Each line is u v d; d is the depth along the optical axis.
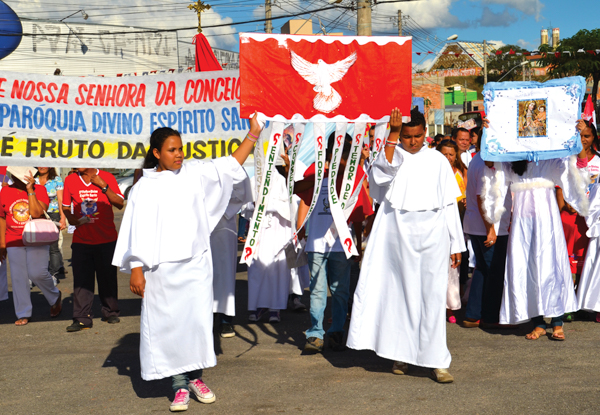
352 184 4.89
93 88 5.98
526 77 53.88
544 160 5.50
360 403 3.92
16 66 32.06
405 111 4.77
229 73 6.05
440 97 45.28
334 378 4.46
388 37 4.75
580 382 4.18
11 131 5.84
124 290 8.35
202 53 8.71
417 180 4.41
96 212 6.23
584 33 35.81
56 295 6.82
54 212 9.02
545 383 4.18
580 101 5.37
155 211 3.87
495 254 5.71
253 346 5.43
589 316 6.09
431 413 3.71
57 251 8.89
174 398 4.03
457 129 7.88
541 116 5.43
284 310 6.96
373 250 4.59
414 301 4.37
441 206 4.38
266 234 6.23
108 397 4.20
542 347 5.12
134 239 3.83
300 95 4.67
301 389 4.23
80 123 5.97
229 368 4.77
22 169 6.38
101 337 5.86
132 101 6.04
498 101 5.47
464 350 5.09
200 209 4.00
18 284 6.50
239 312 6.87
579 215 6.06
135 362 5.02
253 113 4.57
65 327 6.32
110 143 6.03
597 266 5.81
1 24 31.11
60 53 33.41
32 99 5.88
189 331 3.88
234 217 5.77
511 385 4.17
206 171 4.11
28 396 4.24
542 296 5.25
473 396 3.98
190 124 6.08
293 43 4.64
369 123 4.91
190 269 3.90
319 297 5.11
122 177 19.66
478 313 5.83
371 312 4.60
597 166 6.14
